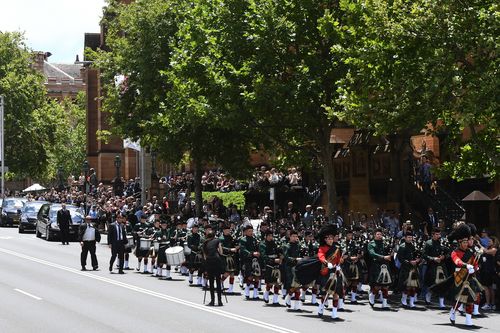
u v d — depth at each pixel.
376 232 23.83
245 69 33.09
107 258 39.28
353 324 20.03
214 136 43.69
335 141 43.00
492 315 22.41
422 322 20.70
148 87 45.88
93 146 93.75
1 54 91.31
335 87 33.00
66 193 72.81
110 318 20.42
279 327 19.19
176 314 21.25
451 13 25.17
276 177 43.66
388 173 38.84
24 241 48.19
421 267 25.56
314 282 23.20
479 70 25.11
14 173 92.50
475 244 24.14
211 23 35.25
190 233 30.64
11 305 22.84
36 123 90.12
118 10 49.25
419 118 26.50
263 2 33.12
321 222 32.31
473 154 29.06
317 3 33.06
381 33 26.30
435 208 35.59
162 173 73.81
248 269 25.31
